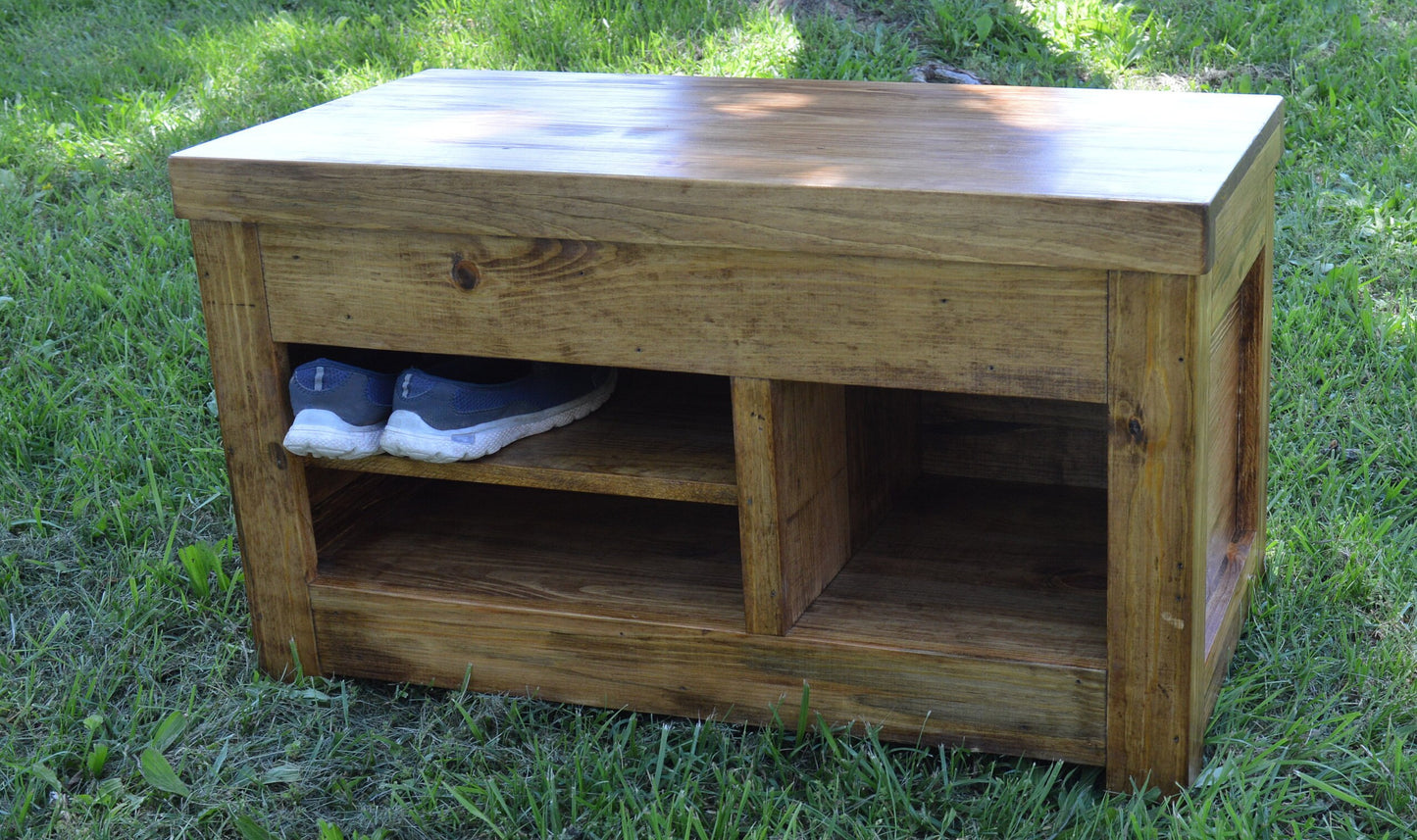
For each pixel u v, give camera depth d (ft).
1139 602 4.46
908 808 4.63
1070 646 4.79
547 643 5.26
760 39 10.73
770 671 5.02
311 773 5.01
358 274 4.96
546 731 5.24
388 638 5.47
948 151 4.68
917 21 10.93
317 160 4.81
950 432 6.50
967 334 4.34
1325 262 8.27
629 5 11.27
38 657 5.73
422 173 4.68
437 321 4.93
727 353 4.63
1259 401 5.56
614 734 5.08
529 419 5.34
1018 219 4.13
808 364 4.55
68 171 9.92
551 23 11.18
